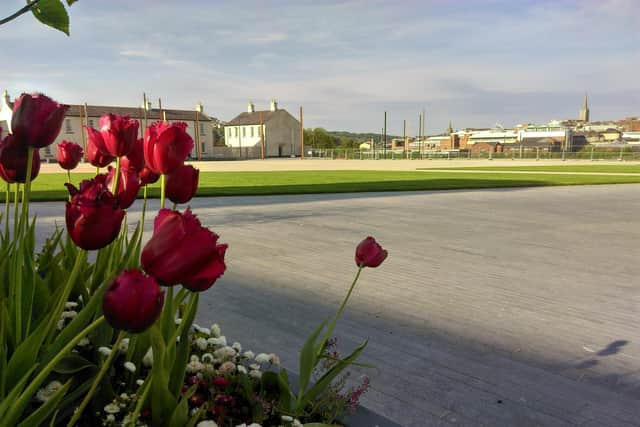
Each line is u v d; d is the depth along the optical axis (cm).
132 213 975
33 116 114
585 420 256
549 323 401
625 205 1266
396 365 316
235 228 850
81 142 6038
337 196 1445
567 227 914
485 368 315
